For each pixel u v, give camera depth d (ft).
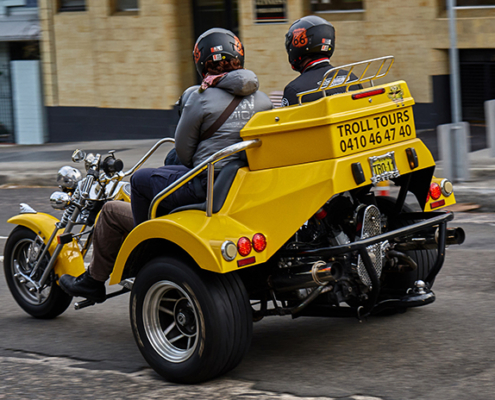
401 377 13.29
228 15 55.31
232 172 13.52
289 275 13.64
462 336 15.44
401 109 13.85
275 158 13.19
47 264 17.94
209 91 14.07
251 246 12.82
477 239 24.97
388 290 15.79
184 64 56.44
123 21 56.54
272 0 50.72
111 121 58.65
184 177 13.62
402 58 47.44
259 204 13.14
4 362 15.37
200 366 13.15
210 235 12.80
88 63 58.95
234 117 14.07
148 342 14.07
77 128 60.59
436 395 12.35
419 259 16.22
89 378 14.19
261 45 51.55
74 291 16.20
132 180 15.10
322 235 14.03
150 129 56.85
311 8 50.26
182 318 13.82
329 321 17.12
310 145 12.82
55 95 61.26
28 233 18.45
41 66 62.28
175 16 55.06
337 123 12.66
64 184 17.63
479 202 30.35
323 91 13.04
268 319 17.66
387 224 15.49
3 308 19.83
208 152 14.08
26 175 43.73
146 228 13.52
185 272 13.15
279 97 17.70
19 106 63.52
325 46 15.67
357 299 14.37
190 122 14.07
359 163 12.82
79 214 17.79
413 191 15.47
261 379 13.62
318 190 12.62
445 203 15.66
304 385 13.17
